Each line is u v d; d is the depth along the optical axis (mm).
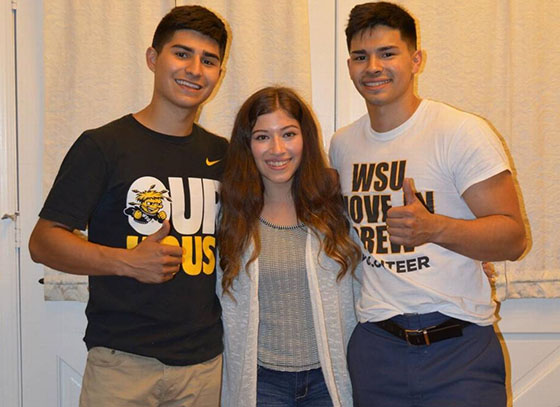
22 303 1976
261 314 1525
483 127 1361
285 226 1562
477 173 1315
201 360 1415
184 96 1386
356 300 1629
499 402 1347
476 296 1389
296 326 1519
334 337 1523
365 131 1548
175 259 1270
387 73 1407
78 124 1884
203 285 1431
